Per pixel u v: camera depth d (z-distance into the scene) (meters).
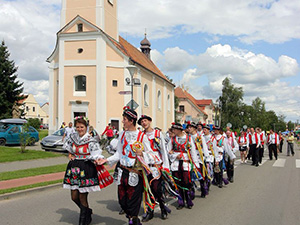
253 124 80.50
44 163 13.73
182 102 64.69
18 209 6.81
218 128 9.95
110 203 7.59
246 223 6.02
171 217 6.39
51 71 28.91
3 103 41.34
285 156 23.00
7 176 10.17
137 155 5.17
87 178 5.25
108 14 28.30
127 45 36.53
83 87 27.16
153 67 41.69
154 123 36.06
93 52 26.56
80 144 5.25
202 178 7.85
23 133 16.19
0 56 42.94
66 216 6.31
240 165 16.41
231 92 66.88
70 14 27.73
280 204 7.62
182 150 7.05
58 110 27.11
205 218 6.33
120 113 26.98
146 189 5.24
